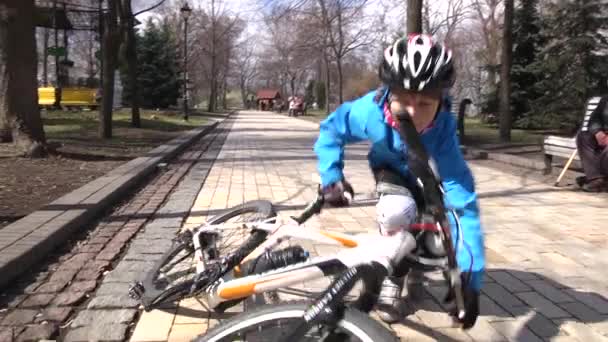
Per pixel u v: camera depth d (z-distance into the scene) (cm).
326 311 195
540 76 2238
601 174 820
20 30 1003
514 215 677
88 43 4503
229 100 10175
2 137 1087
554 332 358
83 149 1191
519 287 433
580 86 2017
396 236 246
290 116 4534
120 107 3425
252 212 396
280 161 1207
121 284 412
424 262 292
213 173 1004
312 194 799
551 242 557
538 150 1358
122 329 343
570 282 445
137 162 997
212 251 362
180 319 360
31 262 442
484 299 409
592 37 2005
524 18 2269
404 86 253
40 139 1030
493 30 3138
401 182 303
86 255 482
